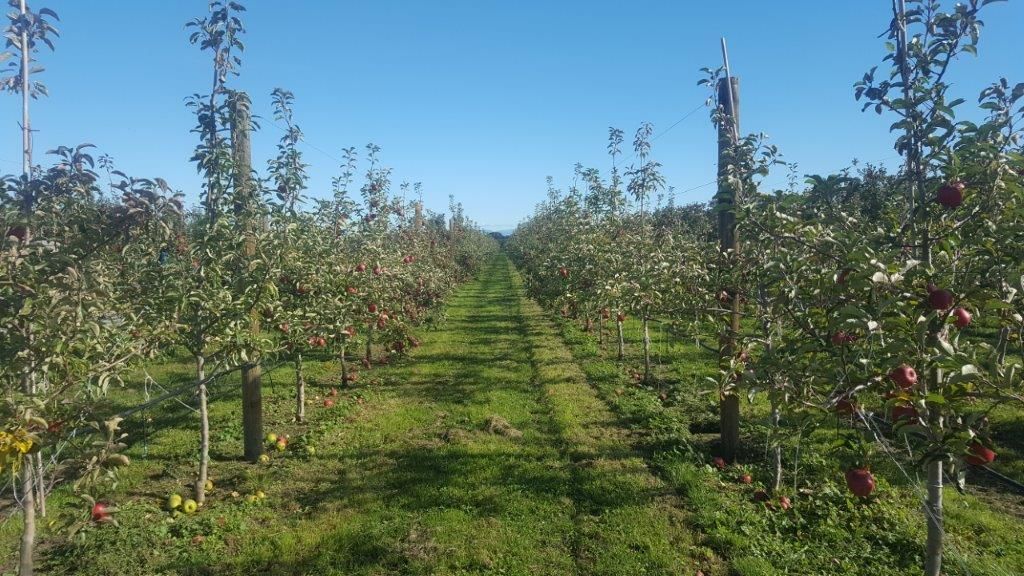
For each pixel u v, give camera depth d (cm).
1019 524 452
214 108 498
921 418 276
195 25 493
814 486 516
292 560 424
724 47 543
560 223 1412
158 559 422
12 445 271
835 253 310
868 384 289
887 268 264
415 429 703
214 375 460
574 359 1058
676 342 1103
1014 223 272
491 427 696
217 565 420
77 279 310
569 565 415
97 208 356
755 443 621
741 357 396
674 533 452
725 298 524
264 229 562
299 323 579
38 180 333
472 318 1634
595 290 900
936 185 316
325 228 798
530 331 1378
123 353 360
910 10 315
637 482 538
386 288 914
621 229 1063
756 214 390
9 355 308
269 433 689
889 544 423
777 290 382
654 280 621
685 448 610
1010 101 317
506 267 4006
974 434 254
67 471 565
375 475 565
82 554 422
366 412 773
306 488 544
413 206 1775
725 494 510
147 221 357
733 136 533
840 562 403
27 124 363
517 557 423
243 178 521
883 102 325
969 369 237
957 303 270
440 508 495
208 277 473
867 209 569
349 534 454
